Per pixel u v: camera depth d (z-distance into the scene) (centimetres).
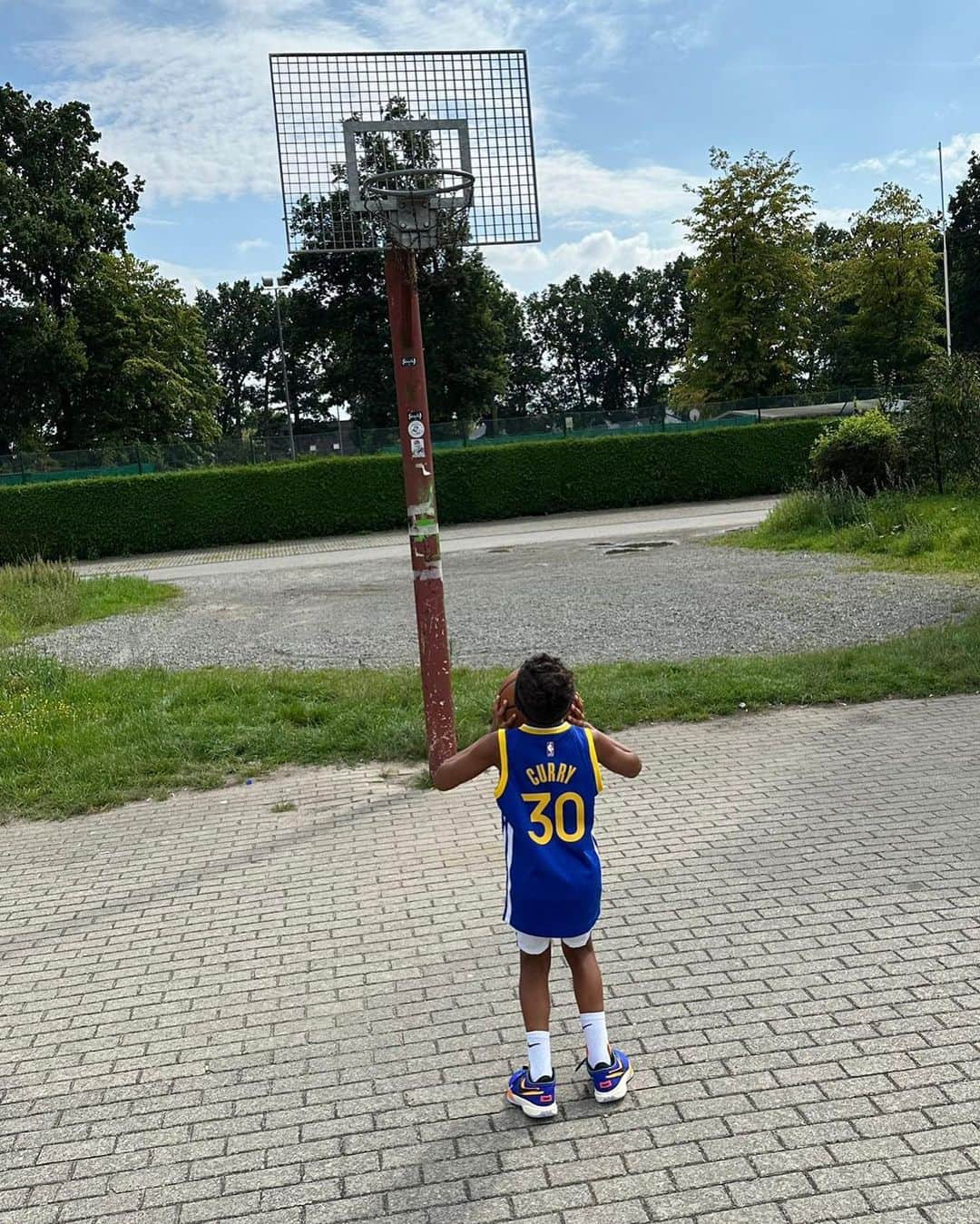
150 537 3262
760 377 5044
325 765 745
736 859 516
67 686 984
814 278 5066
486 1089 340
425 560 656
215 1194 298
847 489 1933
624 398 10462
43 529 3192
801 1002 377
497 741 324
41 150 4544
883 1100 317
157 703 905
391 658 1101
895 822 553
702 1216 273
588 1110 323
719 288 5084
